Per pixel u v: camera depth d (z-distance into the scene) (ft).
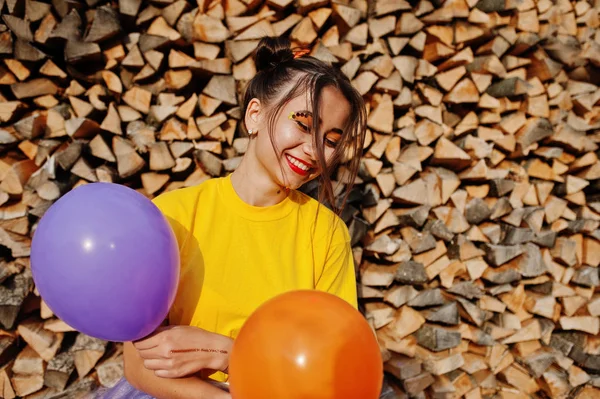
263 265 2.77
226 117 5.90
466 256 6.57
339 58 6.05
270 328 1.96
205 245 2.69
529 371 6.92
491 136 6.73
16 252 5.43
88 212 2.06
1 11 5.48
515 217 6.82
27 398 5.57
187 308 2.64
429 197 6.38
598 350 7.14
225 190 2.85
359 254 6.30
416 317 6.42
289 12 6.17
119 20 5.64
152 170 5.77
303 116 2.54
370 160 6.13
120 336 2.23
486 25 6.52
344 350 1.91
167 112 5.74
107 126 5.60
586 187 7.61
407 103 6.32
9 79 5.60
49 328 5.64
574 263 7.22
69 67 5.53
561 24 7.23
